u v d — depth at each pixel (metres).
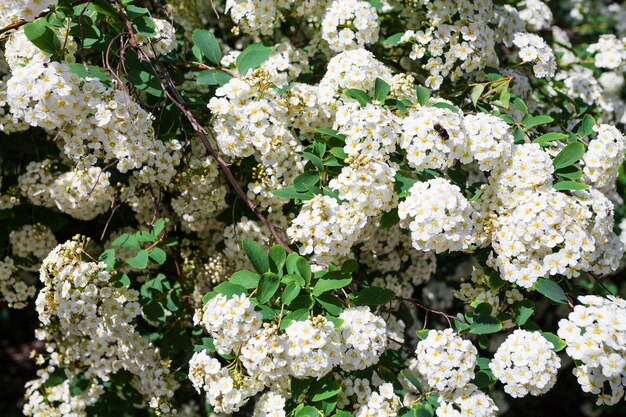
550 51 0.47
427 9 0.49
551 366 0.34
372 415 0.35
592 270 0.38
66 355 0.50
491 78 0.46
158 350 0.47
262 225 0.46
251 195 0.43
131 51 0.42
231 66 0.46
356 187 0.36
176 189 0.47
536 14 0.60
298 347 0.33
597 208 0.37
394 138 0.37
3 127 0.46
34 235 0.50
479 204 0.39
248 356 0.33
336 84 0.42
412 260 0.56
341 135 0.39
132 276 0.52
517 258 0.37
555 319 0.67
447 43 0.46
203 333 0.48
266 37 0.57
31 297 0.55
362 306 0.36
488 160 0.38
